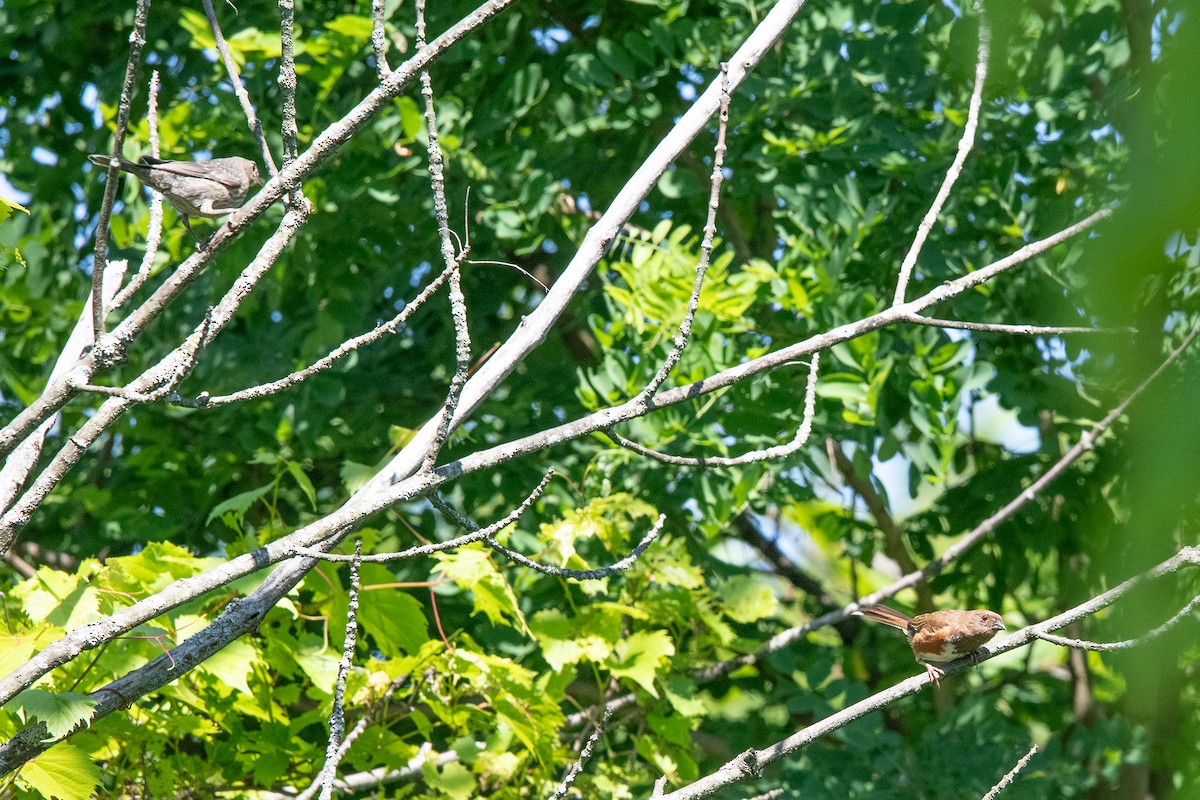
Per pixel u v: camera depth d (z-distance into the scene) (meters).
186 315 12.59
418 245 12.59
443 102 11.56
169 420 13.24
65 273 13.66
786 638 11.10
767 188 11.56
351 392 12.53
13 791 6.84
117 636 5.40
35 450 6.12
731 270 12.97
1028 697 15.02
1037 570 13.38
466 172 11.80
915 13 11.22
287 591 6.16
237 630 6.03
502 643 10.91
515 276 12.80
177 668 5.85
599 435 11.34
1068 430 11.77
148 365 12.55
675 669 10.48
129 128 11.78
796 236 11.59
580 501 10.54
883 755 11.02
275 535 9.22
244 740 9.05
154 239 6.15
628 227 12.11
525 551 11.00
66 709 5.54
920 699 14.33
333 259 11.68
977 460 13.43
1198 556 6.29
